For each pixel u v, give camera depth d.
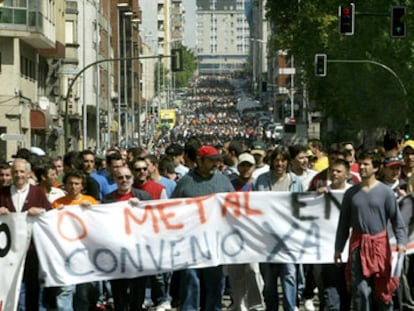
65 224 15.77
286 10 82.06
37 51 75.25
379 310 14.95
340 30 46.75
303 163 19.45
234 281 17.23
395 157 22.25
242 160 17.80
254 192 16.64
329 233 16.75
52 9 74.56
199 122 199.12
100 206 15.96
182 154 24.05
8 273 15.55
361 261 14.78
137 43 154.00
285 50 79.88
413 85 70.44
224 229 16.59
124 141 102.75
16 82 65.69
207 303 16.62
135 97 149.25
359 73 72.69
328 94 78.00
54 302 16.11
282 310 18.30
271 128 128.62
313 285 18.50
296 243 16.70
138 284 16.73
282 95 160.25
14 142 64.75
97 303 17.44
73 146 91.56
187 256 16.36
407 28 59.84
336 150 17.91
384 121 73.12
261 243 16.69
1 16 64.38
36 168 17.81
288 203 16.72
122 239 16.02
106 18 118.38
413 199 16.84
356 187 15.02
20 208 16.09
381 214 14.82
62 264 15.76
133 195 16.81
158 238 16.25
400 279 16.59
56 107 83.25
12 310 15.52
